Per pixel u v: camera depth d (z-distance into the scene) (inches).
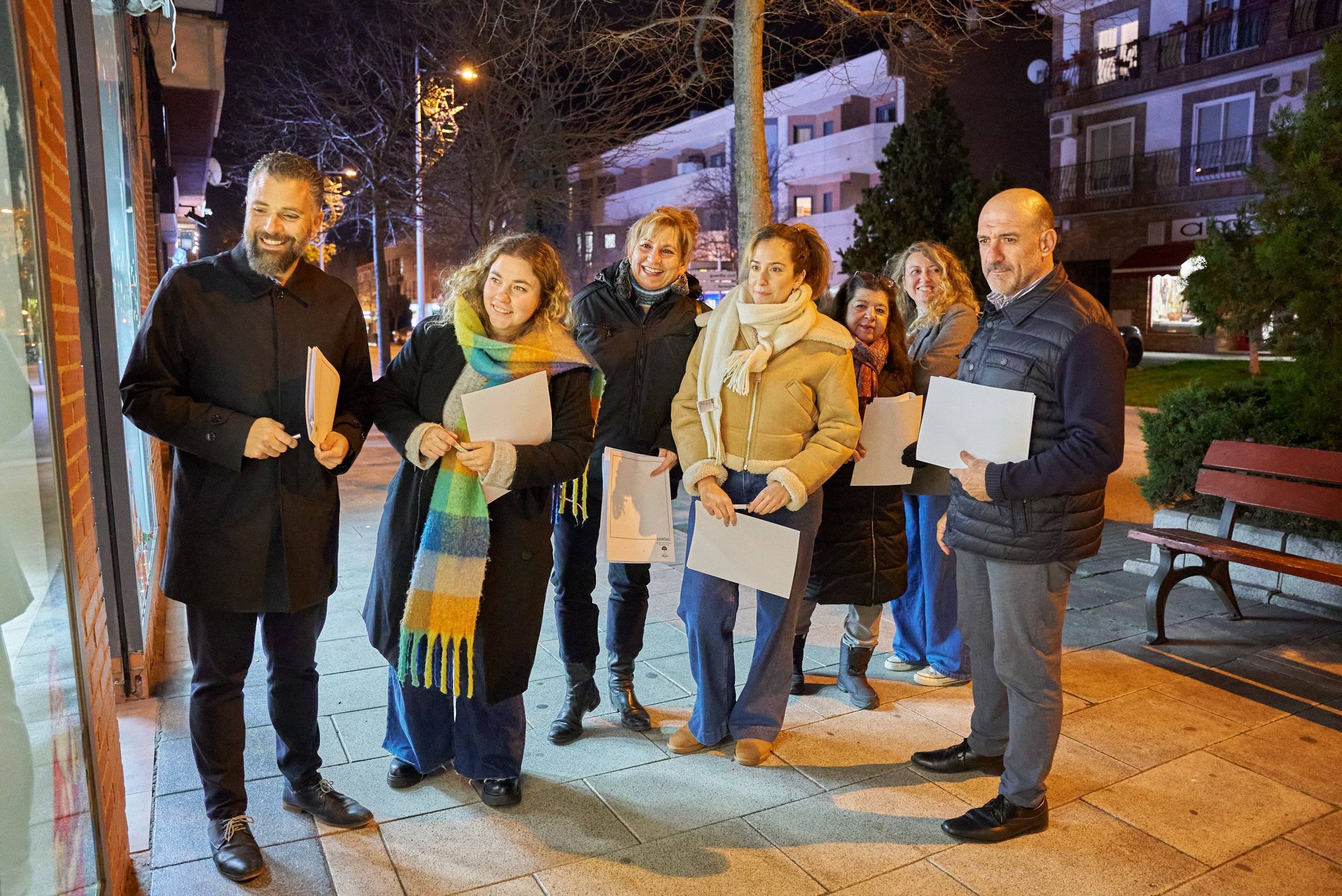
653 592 217.3
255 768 129.5
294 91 658.8
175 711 147.4
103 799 89.5
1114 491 340.8
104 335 143.4
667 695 156.9
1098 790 124.6
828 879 105.3
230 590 100.7
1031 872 106.6
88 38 139.5
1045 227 111.0
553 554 121.6
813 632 189.6
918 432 141.6
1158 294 981.2
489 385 113.1
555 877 105.1
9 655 59.7
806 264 127.9
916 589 165.9
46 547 70.9
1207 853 110.3
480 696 115.3
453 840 112.5
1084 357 105.9
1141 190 964.0
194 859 107.6
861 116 1248.2
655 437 142.6
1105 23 992.2
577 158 670.5
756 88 275.6
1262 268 224.2
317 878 104.5
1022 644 112.0
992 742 128.6
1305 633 183.9
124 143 212.5
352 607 200.7
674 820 117.6
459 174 657.0
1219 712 148.8
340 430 106.7
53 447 74.5
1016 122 1061.8
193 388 101.3
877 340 152.4
